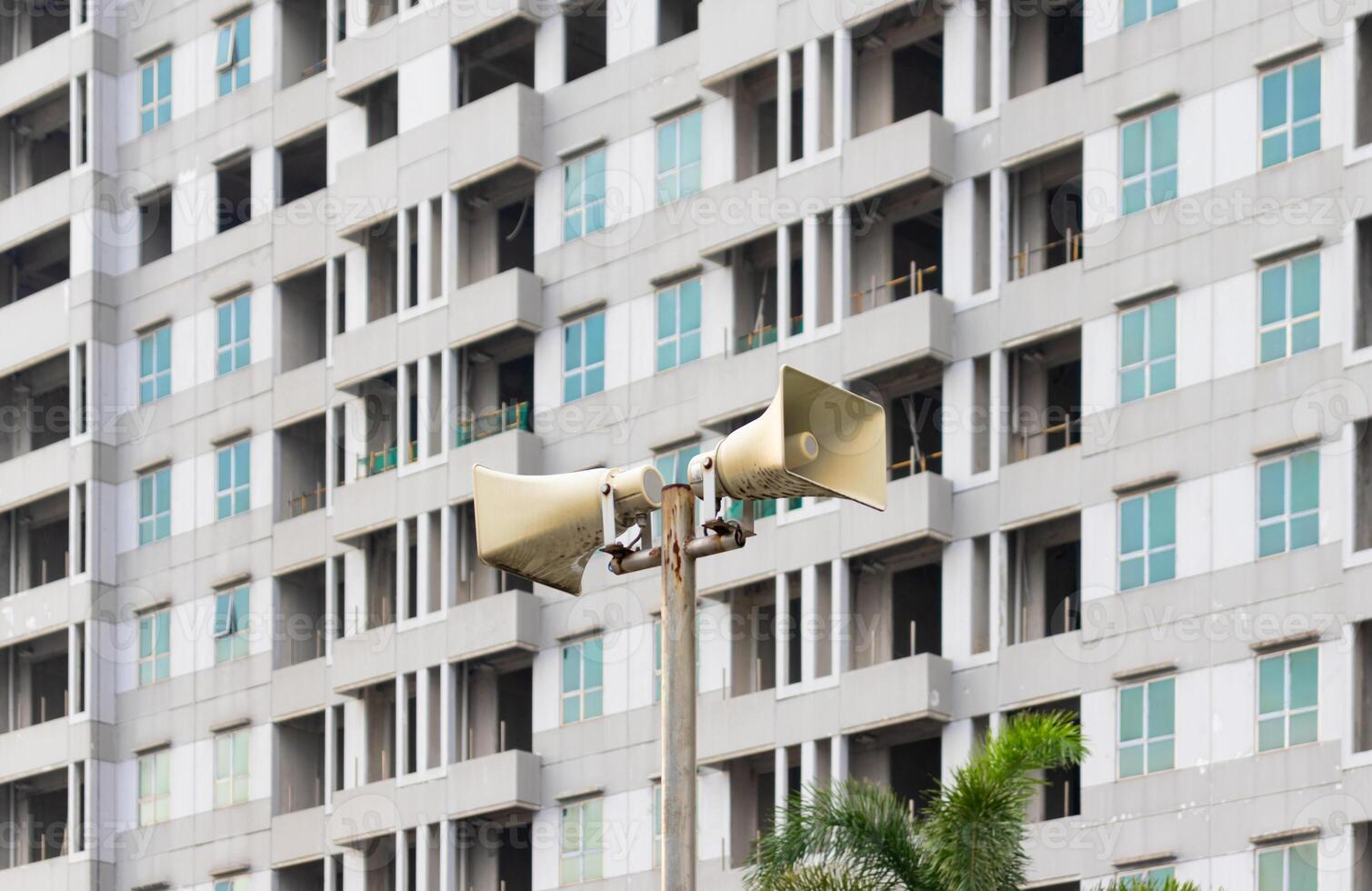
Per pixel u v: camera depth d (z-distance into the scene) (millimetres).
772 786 67875
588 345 73438
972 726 63312
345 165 79688
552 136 75500
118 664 84000
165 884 80750
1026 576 64188
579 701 71688
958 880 37812
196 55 86438
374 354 77688
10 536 88375
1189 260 62094
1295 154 60844
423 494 75438
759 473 21047
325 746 79125
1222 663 59469
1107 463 62500
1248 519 59875
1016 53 67500
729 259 70625
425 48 78188
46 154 93000
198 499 83125
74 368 86375
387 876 74938
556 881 70625
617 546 21719
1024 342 64625
